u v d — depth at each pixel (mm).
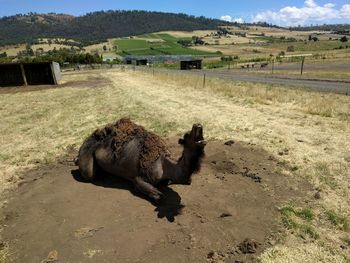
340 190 6383
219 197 6117
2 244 5082
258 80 27219
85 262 4566
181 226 5234
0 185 7230
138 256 4617
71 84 28812
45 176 7566
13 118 14438
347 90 18328
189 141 5078
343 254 4594
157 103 16078
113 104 16359
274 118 12203
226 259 4500
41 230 5375
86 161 6961
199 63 65188
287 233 5039
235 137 9867
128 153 6305
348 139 9422
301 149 8648
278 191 6379
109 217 5590
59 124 12672
